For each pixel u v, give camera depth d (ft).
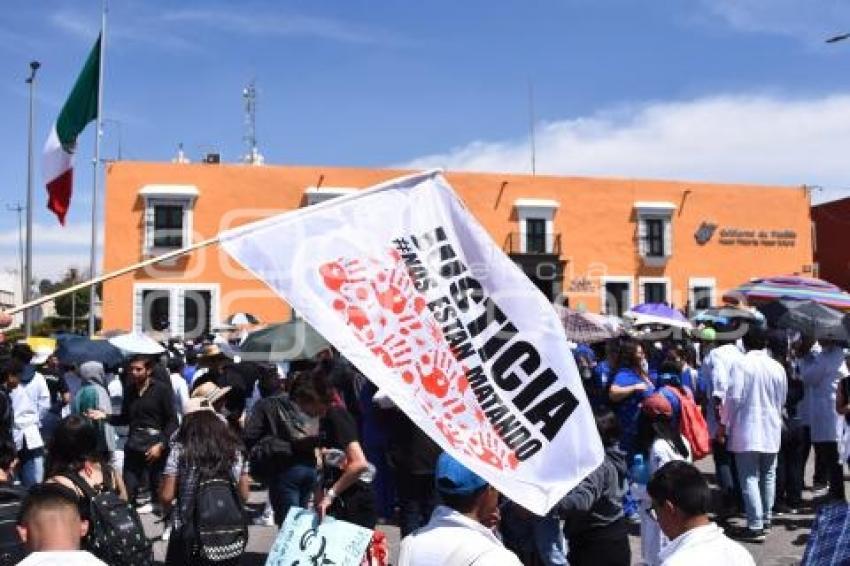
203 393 19.53
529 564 17.26
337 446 17.15
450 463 10.27
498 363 11.95
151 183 97.55
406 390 11.10
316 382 17.46
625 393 22.65
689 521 10.02
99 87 48.11
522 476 11.01
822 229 126.82
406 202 12.55
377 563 13.00
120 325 95.66
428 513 19.49
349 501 17.11
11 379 25.48
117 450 28.66
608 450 16.66
